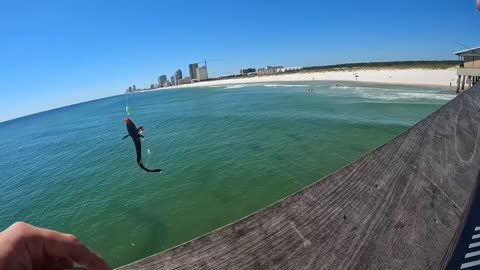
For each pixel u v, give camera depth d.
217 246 1.62
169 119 42.19
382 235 1.83
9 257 0.74
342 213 1.91
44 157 28.89
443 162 2.70
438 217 2.08
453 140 3.13
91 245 11.19
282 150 20.00
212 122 35.28
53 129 56.78
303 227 1.78
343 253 1.68
